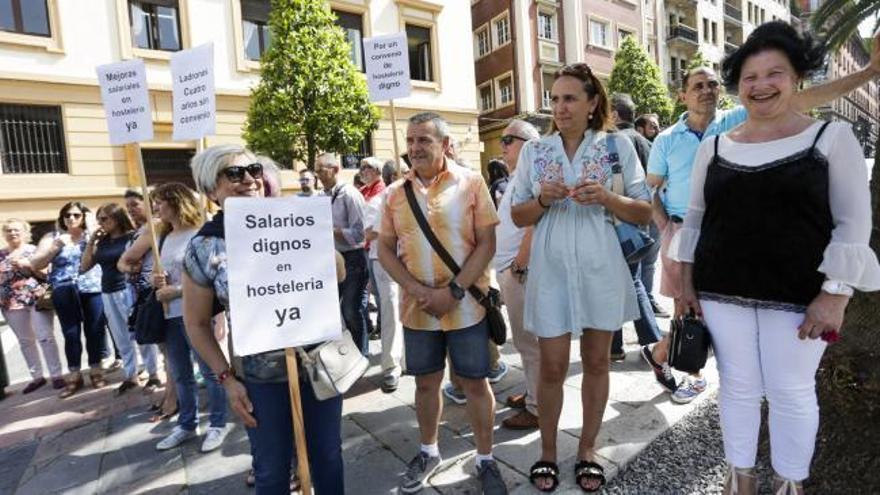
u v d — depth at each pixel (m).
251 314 1.73
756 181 1.69
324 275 1.86
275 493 1.85
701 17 28.17
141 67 3.56
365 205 4.18
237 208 1.72
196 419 3.38
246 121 10.70
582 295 2.22
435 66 15.29
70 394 4.51
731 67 1.80
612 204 2.12
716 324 1.87
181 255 3.27
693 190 2.00
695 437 2.67
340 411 2.00
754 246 1.72
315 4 10.17
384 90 4.79
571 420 2.99
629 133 3.34
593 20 20.67
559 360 2.29
